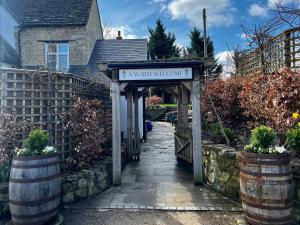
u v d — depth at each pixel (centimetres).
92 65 1382
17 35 1345
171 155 984
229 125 771
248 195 374
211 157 590
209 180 600
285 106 440
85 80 678
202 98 853
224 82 843
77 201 507
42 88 516
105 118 798
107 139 782
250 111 591
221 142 664
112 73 615
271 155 359
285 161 361
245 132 709
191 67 599
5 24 1184
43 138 415
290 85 439
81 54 1356
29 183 379
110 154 723
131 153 884
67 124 543
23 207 381
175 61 589
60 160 540
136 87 934
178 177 674
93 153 577
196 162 606
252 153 371
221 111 786
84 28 1359
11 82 475
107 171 602
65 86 564
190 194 540
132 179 659
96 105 638
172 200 507
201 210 460
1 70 465
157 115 2684
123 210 466
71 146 566
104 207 477
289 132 429
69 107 570
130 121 887
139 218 435
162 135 1597
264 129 390
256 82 575
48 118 516
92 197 529
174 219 430
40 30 1359
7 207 433
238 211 454
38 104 513
